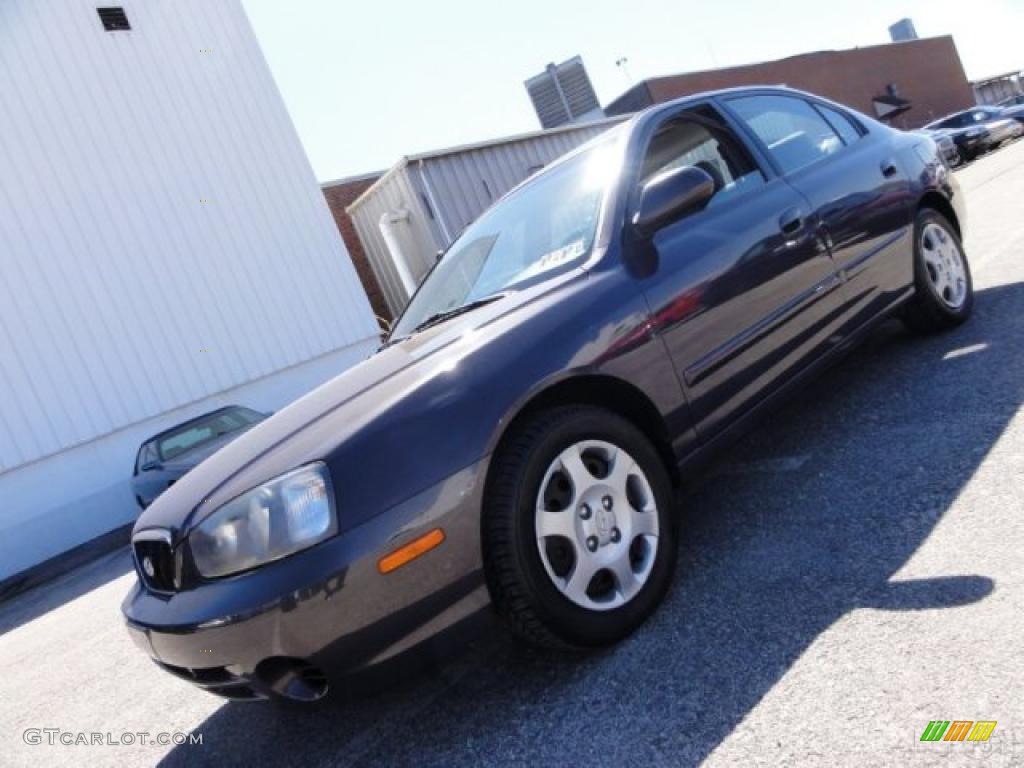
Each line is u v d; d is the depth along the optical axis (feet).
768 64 98.89
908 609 5.52
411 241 39.81
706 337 7.64
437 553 5.66
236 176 39.40
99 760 8.35
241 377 37.99
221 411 28.73
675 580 7.30
